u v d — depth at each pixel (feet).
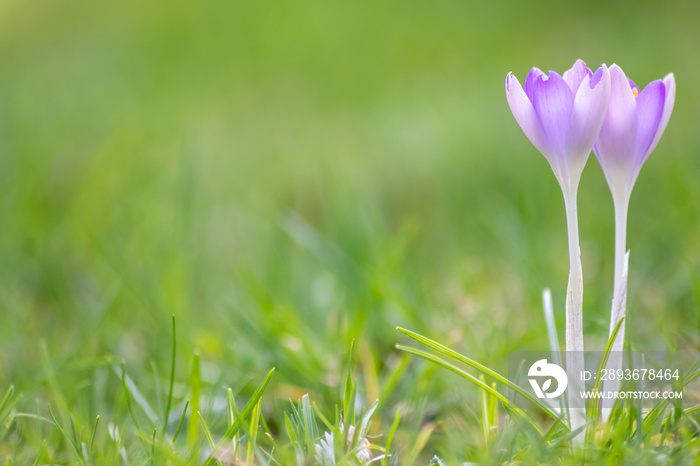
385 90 7.43
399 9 9.25
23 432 2.53
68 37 9.71
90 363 2.66
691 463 2.27
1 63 9.18
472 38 8.29
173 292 3.09
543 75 2.28
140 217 4.04
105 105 7.10
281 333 2.76
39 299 3.47
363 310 2.77
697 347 2.58
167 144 5.80
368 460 2.38
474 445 2.42
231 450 2.39
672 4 7.41
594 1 8.12
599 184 4.34
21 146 5.12
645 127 2.28
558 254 3.61
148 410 2.53
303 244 3.26
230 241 4.19
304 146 6.00
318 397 2.64
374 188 4.87
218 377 2.65
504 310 2.95
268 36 9.07
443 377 2.65
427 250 4.05
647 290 3.03
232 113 7.07
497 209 4.18
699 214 3.43
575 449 2.31
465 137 5.33
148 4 10.16
